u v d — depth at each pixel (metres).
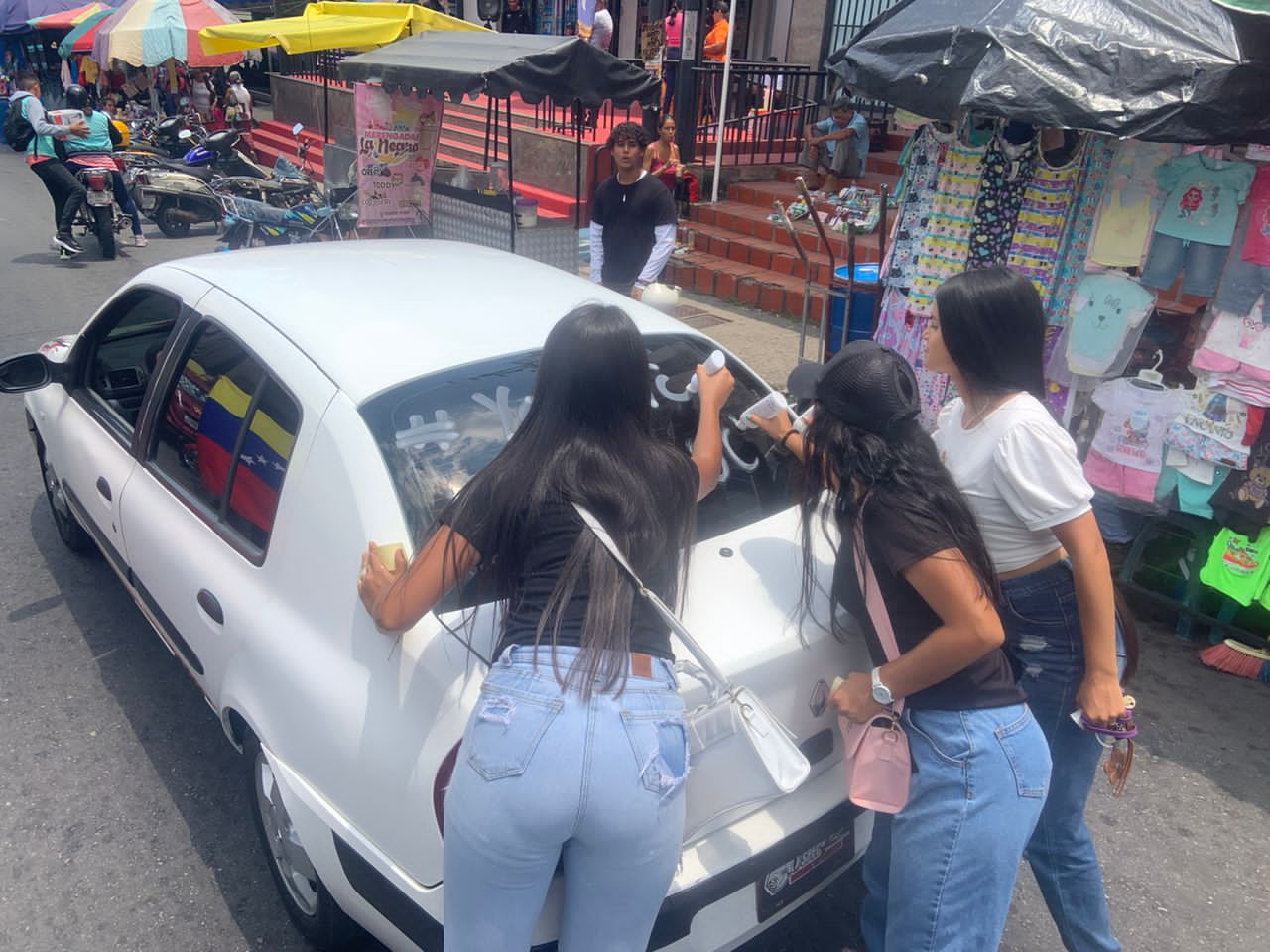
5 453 5.96
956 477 2.13
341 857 2.25
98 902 2.91
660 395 2.85
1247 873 3.12
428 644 2.11
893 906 2.10
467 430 2.48
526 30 18.23
